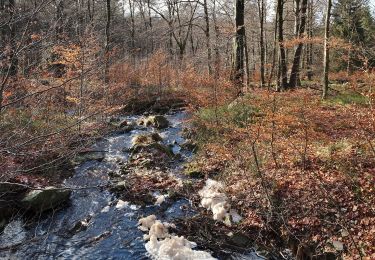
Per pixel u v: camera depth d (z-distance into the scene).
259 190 8.38
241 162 9.79
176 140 13.97
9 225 7.66
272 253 7.11
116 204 8.77
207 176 9.95
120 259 6.73
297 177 8.45
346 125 11.01
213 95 15.05
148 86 21.98
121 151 12.67
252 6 28.02
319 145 9.88
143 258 6.74
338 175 8.12
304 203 7.68
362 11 20.27
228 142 11.32
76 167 10.91
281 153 9.58
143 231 7.63
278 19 19.66
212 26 30.19
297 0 19.89
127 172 10.66
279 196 8.07
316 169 8.62
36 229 7.57
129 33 35.19
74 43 12.53
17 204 8.07
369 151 8.63
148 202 8.83
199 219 7.98
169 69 23.66
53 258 6.74
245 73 19.19
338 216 7.12
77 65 13.16
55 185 9.12
